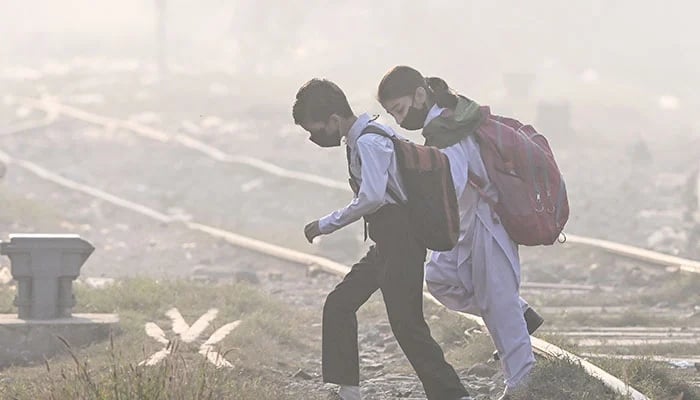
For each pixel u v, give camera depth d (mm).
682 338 30578
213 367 22406
